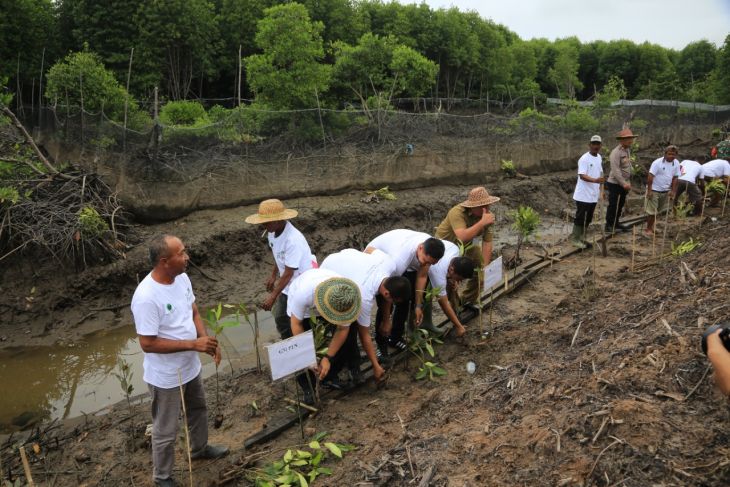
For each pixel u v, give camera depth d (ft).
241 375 17.80
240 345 20.88
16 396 17.70
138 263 25.00
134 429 15.15
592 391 11.27
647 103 72.74
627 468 8.82
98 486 12.68
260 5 74.74
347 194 37.22
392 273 15.15
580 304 20.04
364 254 15.34
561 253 27.61
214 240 27.84
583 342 15.66
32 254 24.11
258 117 35.29
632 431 9.50
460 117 46.19
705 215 33.78
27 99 59.98
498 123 48.65
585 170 27.53
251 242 28.84
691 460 8.65
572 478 9.00
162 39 62.28
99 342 21.34
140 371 19.35
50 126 38.22
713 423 9.36
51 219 24.54
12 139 28.76
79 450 14.20
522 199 43.24
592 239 30.50
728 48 97.71
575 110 57.36
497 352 17.29
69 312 23.07
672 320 13.74
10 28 54.03
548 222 40.42
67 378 18.80
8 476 13.08
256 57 40.01
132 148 30.04
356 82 57.36
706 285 15.40
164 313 10.96
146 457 13.73
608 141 57.47
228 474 12.39
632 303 16.88
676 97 117.80
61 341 21.35
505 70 111.75
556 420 10.59
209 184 31.50
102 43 61.72
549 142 50.98
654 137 64.90
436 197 39.06
